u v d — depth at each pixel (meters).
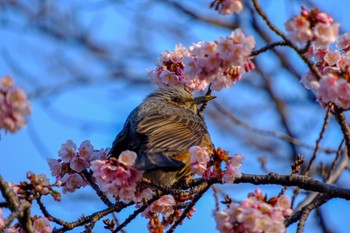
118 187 9.86
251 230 8.62
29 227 9.29
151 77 12.80
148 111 13.47
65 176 11.45
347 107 9.29
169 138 12.27
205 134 13.57
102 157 11.51
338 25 9.26
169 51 12.80
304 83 10.35
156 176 12.08
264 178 11.11
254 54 9.82
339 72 9.48
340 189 10.65
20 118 8.89
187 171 12.34
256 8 9.27
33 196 10.29
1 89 8.95
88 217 11.09
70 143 11.48
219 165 10.16
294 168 11.28
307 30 9.20
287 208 8.98
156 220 11.12
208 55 9.84
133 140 12.16
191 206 10.88
